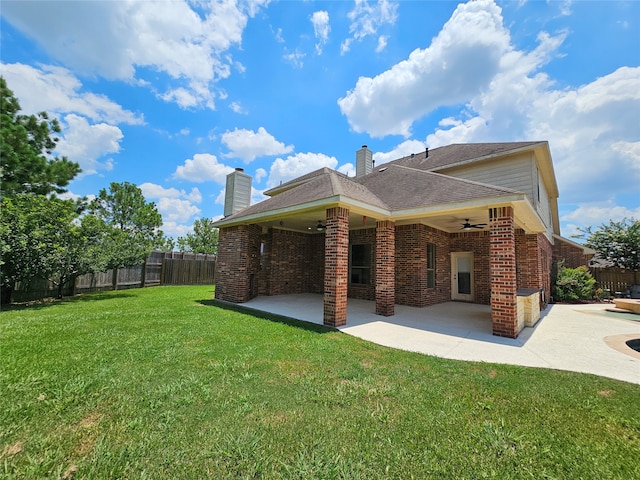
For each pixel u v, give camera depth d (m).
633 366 4.68
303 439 2.63
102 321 7.20
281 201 9.60
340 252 7.53
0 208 8.79
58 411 2.98
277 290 13.39
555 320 8.95
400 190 9.37
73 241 10.77
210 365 4.33
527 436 2.73
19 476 2.14
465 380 4.00
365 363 4.64
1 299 9.85
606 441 2.67
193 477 2.16
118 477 2.14
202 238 37.81
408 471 2.27
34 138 12.38
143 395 3.36
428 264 11.63
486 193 6.77
